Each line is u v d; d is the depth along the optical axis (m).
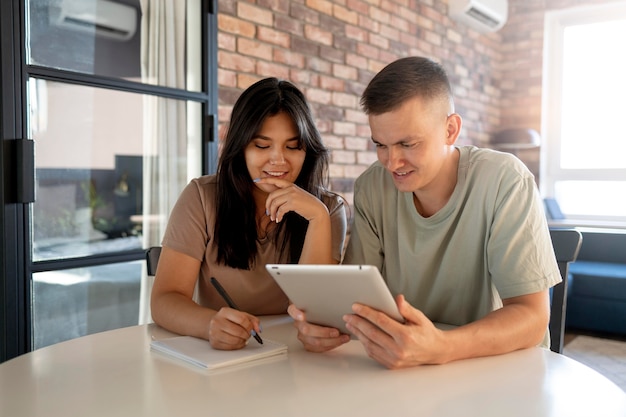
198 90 2.56
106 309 2.22
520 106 5.45
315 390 0.83
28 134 1.93
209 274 1.38
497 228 1.16
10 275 1.89
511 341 1.00
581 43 5.25
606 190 5.20
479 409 0.76
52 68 2.00
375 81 1.10
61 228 2.06
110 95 2.22
